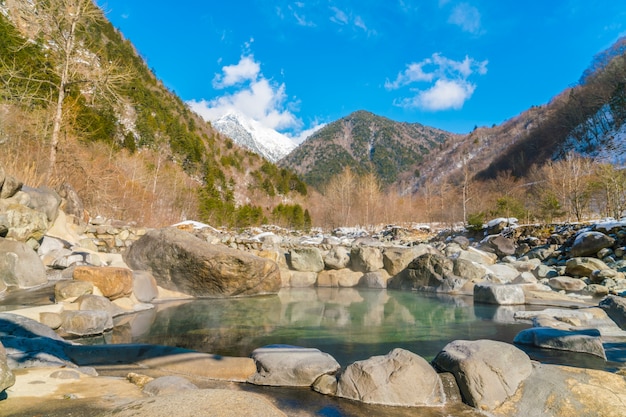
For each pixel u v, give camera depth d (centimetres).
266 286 849
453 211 2875
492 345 315
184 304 704
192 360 337
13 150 1065
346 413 253
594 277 845
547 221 1708
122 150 2359
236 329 498
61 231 836
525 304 691
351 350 401
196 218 2348
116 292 583
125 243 991
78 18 1138
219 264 764
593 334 409
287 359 324
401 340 444
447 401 276
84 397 234
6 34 1427
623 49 5259
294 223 3675
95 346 359
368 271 1003
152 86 6384
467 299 764
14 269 564
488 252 1254
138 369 326
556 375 293
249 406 191
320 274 1020
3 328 347
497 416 255
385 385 276
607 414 248
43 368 282
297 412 253
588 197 1719
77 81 1144
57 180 1095
